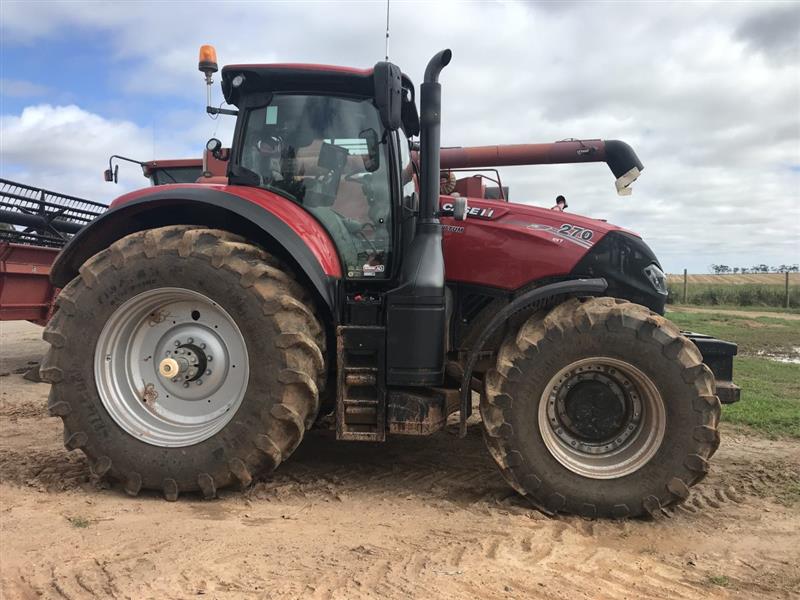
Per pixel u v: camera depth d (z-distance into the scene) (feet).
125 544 8.75
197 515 10.08
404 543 9.05
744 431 16.60
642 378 10.32
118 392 11.12
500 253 12.27
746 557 9.01
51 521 9.58
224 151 13.88
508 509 10.64
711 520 10.48
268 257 10.91
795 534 9.91
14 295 23.66
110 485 11.35
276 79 12.03
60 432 15.38
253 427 10.46
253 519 9.93
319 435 15.25
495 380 10.71
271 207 11.25
